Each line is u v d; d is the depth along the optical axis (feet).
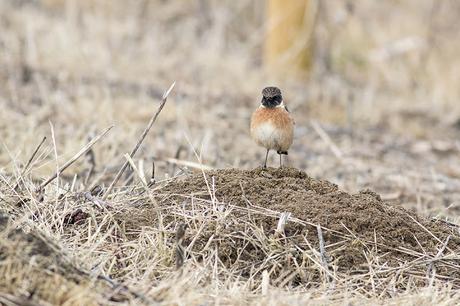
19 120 47.03
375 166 48.49
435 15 82.12
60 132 46.01
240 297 23.57
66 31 71.97
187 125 51.19
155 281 24.53
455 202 39.91
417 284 26.25
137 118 52.60
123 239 26.71
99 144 41.47
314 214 27.96
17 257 22.82
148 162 40.75
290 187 29.68
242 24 86.53
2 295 21.79
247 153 48.19
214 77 69.77
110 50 71.77
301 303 23.32
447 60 79.46
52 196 29.07
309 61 73.51
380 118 65.21
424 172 47.93
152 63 71.10
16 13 76.59
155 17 87.30
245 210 27.94
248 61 78.69
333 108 64.95
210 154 45.06
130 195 30.12
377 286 25.91
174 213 27.71
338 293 25.03
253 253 26.43
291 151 50.83
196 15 88.22
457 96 74.54
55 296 22.17
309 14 72.74
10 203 28.50
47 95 54.85
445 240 28.58
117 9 86.94
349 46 80.59
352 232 27.61
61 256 23.52
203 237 26.71
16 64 62.18
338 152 47.57
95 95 55.36
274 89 32.81
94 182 33.53
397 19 83.30
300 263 26.21
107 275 24.34
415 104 71.31
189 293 23.09
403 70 77.97
